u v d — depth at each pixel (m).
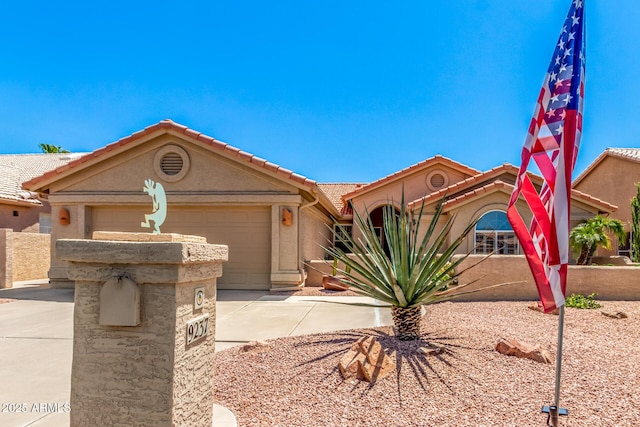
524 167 4.77
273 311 11.34
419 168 22.56
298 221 15.34
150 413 3.23
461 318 8.98
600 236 16.86
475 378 5.23
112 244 3.24
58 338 8.48
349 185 31.80
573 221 18.80
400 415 4.45
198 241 4.05
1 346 7.89
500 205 17.39
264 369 5.70
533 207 4.65
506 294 11.88
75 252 3.27
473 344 6.45
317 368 5.59
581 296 11.13
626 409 4.52
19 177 25.66
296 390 5.05
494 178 18.97
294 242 15.20
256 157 15.16
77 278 3.37
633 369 5.62
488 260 11.96
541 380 5.20
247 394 5.02
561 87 4.44
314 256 18.98
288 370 5.60
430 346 6.23
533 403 4.66
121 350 3.30
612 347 6.66
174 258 3.15
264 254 15.62
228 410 4.62
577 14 4.41
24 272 20.50
